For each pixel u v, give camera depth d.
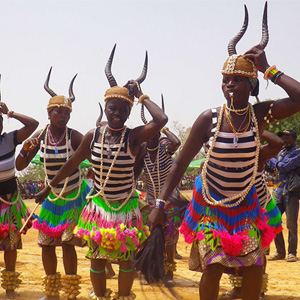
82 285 7.58
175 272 9.02
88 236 5.62
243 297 4.68
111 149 5.69
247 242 4.57
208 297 4.54
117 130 5.73
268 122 4.64
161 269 4.37
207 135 4.71
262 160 5.77
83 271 8.73
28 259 9.93
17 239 7.01
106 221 5.61
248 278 4.61
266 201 6.23
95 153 5.76
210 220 4.68
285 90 4.49
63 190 6.73
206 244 4.57
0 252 11.09
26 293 7.11
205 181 4.72
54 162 7.06
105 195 5.71
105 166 5.70
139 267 4.40
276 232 6.46
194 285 7.78
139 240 5.71
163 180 8.71
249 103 4.68
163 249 4.42
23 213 7.14
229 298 6.73
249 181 4.70
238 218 4.67
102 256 5.58
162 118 5.49
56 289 6.73
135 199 5.84
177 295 6.89
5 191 6.93
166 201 4.59
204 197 4.70
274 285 7.97
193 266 4.89
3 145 6.98
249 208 4.72
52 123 7.08
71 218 6.69
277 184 11.16
